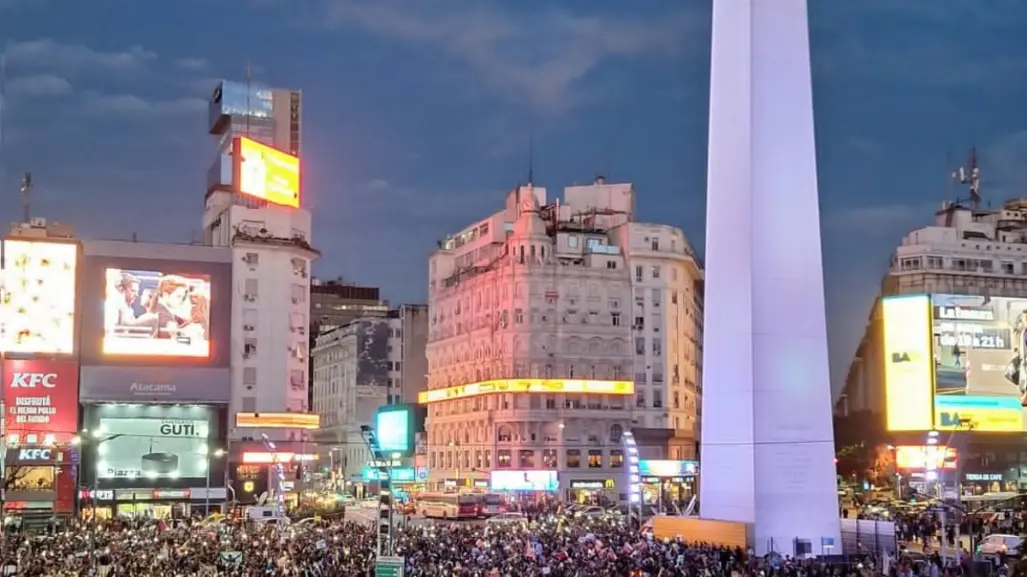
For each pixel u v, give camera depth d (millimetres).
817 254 61625
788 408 59938
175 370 114562
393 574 44531
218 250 118562
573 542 56750
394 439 67000
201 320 116438
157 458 112375
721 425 61406
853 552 59406
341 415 182375
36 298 110000
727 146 62469
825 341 61094
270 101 164125
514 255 135625
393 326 179750
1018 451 122938
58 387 108062
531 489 126438
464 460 140000
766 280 60469
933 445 81938
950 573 47688
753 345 59875
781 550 58375
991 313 105188
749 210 60719
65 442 106750
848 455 147625
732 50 62750
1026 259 154875
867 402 162375
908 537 70625
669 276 141000
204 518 96875
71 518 93500
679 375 140750
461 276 148125
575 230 140750
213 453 113562
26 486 103750
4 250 109812
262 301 126062
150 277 114938
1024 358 105250
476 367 139500
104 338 112438
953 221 159250
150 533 68625
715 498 61500
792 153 61781
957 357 103688
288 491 115938
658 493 118625
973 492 111000
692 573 47156
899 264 153625
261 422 121500
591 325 135625
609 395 134375
